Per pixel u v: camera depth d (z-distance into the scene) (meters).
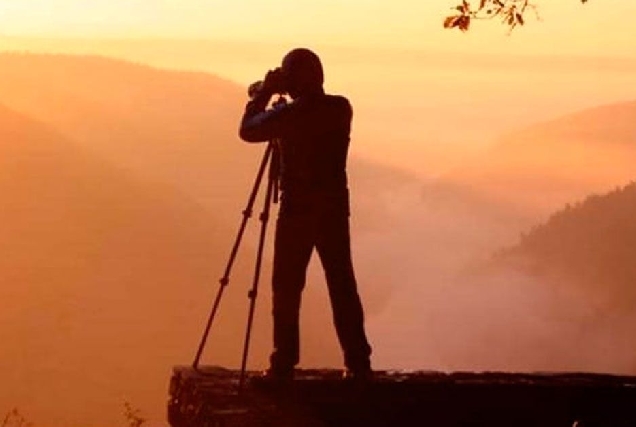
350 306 17.70
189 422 18.17
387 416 18.06
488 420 18.66
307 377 18.69
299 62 17.34
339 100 17.53
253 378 17.77
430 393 18.47
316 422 15.49
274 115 17.16
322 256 17.62
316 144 17.30
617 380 20.45
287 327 17.61
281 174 17.48
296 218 17.31
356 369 18.05
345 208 17.52
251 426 15.00
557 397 19.06
